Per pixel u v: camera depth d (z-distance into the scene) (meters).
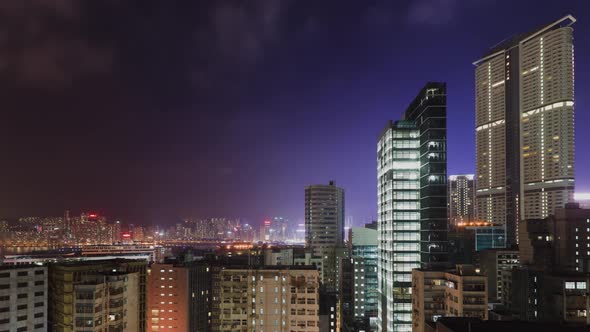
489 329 85.06
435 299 169.62
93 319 141.88
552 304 180.75
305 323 175.50
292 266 195.38
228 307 179.25
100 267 160.12
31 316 141.00
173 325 191.00
